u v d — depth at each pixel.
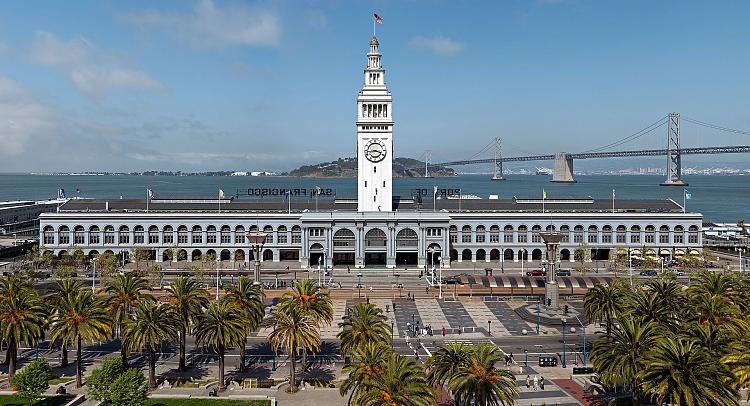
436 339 124.69
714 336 79.62
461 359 74.00
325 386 96.38
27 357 111.31
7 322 91.00
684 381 68.19
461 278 179.62
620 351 78.50
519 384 98.25
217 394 92.38
